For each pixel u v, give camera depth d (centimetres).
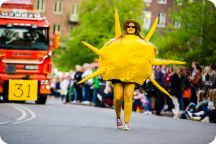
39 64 3125
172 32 4203
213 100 2291
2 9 3133
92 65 4231
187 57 3622
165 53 4200
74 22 9738
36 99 3111
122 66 1667
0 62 3094
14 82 3091
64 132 1587
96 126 1784
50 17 9662
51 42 3409
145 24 7338
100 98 3178
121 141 1426
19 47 3112
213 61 3556
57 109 2639
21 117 2062
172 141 1466
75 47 7588
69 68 7750
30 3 3175
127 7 6969
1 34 3117
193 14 4028
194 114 2397
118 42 1686
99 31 7300
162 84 2666
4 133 1520
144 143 1404
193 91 2664
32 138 1434
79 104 3484
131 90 1678
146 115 2503
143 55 1683
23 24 3131
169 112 2698
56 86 4934
